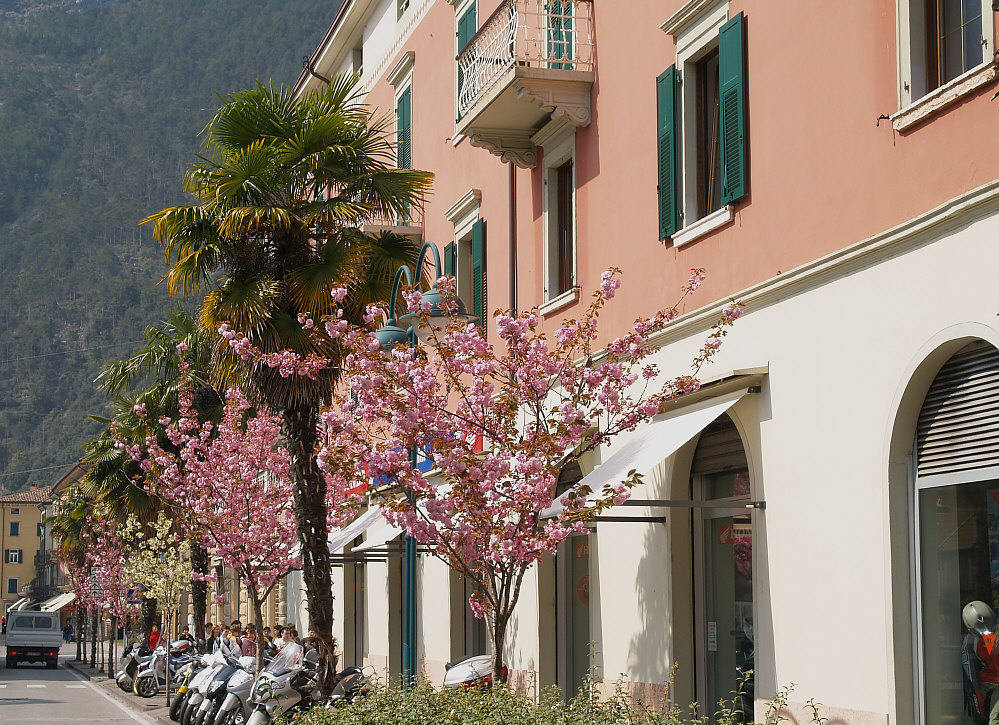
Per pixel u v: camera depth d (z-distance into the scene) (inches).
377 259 655.8
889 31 397.1
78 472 3452.3
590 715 363.9
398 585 975.6
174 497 836.6
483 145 676.1
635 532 566.3
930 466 383.9
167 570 1229.1
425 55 932.6
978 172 354.0
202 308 669.3
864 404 406.0
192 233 633.6
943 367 379.2
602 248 605.6
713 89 524.7
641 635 557.3
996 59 341.4
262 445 832.3
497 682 410.0
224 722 673.6
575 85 618.2
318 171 641.0
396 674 951.6
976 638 362.9
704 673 524.7
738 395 471.5
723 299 488.7
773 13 463.8
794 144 448.8
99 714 1031.0
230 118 644.7
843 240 418.9
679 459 536.1
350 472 443.8
